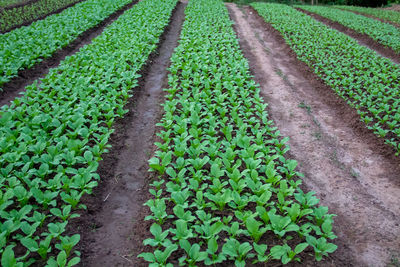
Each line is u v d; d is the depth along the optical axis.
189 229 4.12
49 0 20.64
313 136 7.18
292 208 4.29
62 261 3.52
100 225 4.67
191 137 6.65
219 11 20.84
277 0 32.78
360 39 16.52
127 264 4.05
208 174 5.46
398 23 20.23
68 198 4.47
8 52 10.36
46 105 7.16
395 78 10.19
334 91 9.43
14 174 5.13
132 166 6.18
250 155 5.69
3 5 18.38
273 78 10.73
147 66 11.20
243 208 4.71
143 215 4.84
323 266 3.86
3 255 3.39
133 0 23.05
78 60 10.27
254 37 16.23
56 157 5.35
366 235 4.48
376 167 6.11
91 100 7.54
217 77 9.42
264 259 3.59
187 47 12.42
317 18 22.70
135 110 8.36
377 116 7.61
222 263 3.83
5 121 6.37
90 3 19.58
